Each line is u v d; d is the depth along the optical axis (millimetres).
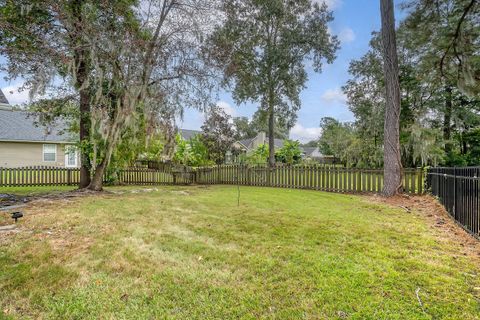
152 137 9094
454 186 5070
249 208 6105
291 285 2607
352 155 17094
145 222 4781
